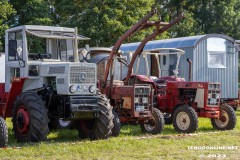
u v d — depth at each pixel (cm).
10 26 2597
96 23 2542
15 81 992
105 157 781
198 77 1717
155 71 1873
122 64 1321
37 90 993
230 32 3600
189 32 3400
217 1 3644
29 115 926
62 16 2798
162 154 816
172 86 1266
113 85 1164
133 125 1293
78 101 943
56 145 884
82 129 1013
